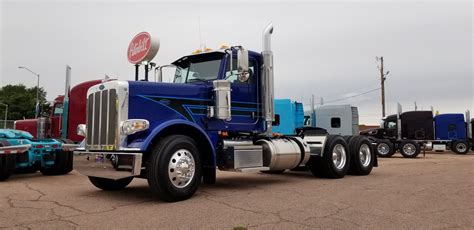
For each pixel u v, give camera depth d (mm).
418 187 7637
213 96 7328
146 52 7672
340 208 5461
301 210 5324
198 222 4625
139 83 6492
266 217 4891
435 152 29062
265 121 8102
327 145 9273
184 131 6703
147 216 4945
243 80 7039
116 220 4719
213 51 7539
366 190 7227
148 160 5988
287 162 8148
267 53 7996
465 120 26656
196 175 6312
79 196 6562
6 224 4504
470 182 8477
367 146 10422
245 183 8367
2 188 7625
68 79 14305
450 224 4555
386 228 4367
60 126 15727
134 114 6332
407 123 25906
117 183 7336
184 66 8047
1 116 71438
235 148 7121
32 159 9672
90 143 6648
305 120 20531
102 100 6484
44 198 6355
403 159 19547
